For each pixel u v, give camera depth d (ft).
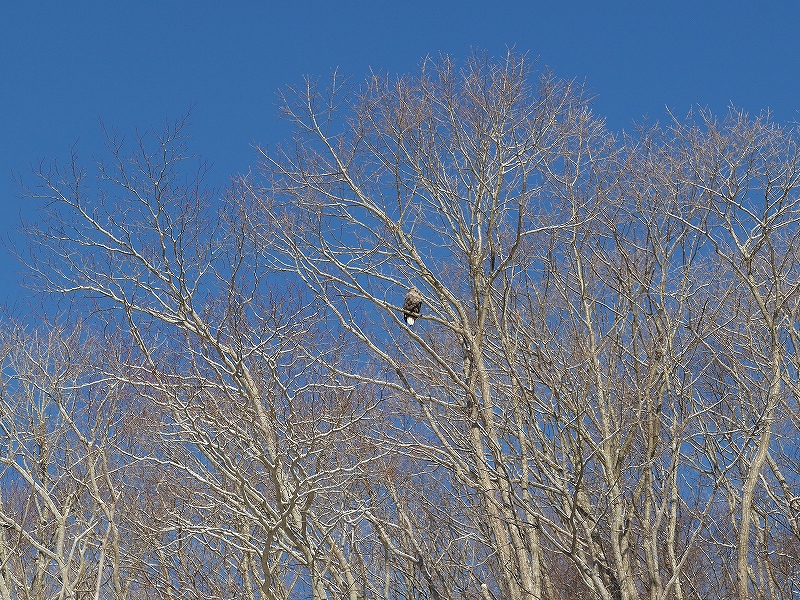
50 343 47.01
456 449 50.49
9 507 46.01
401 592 49.19
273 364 41.47
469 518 50.21
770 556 51.80
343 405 43.91
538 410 49.42
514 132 55.36
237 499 43.01
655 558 46.21
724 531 52.13
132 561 45.60
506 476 46.52
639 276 52.16
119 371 43.27
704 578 51.19
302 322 45.34
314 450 42.16
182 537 47.34
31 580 45.91
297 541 41.01
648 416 48.49
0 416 46.11
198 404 42.09
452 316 55.21
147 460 41.86
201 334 41.42
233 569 48.98
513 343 50.70
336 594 43.86
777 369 49.83
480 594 48.37
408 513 50.26
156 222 44.47
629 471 49.70
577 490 44.60
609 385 49.14
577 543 46.85
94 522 39.06
